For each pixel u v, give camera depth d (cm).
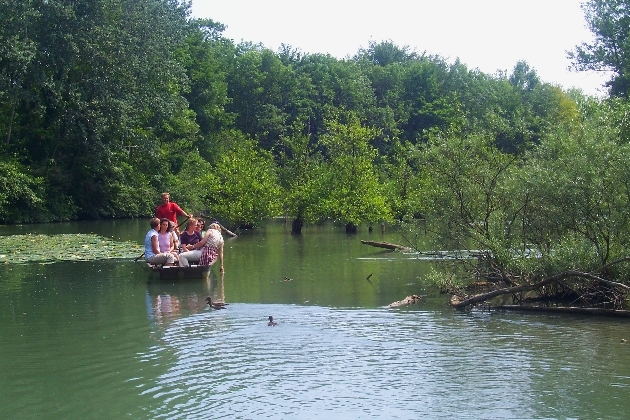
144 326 1036
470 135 1499
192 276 1538
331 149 3122
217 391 739
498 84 8512
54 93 3725
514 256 1295
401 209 3000
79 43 3716
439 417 662
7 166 3691
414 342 938
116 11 3816
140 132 4450
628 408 684
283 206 3075
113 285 1435
